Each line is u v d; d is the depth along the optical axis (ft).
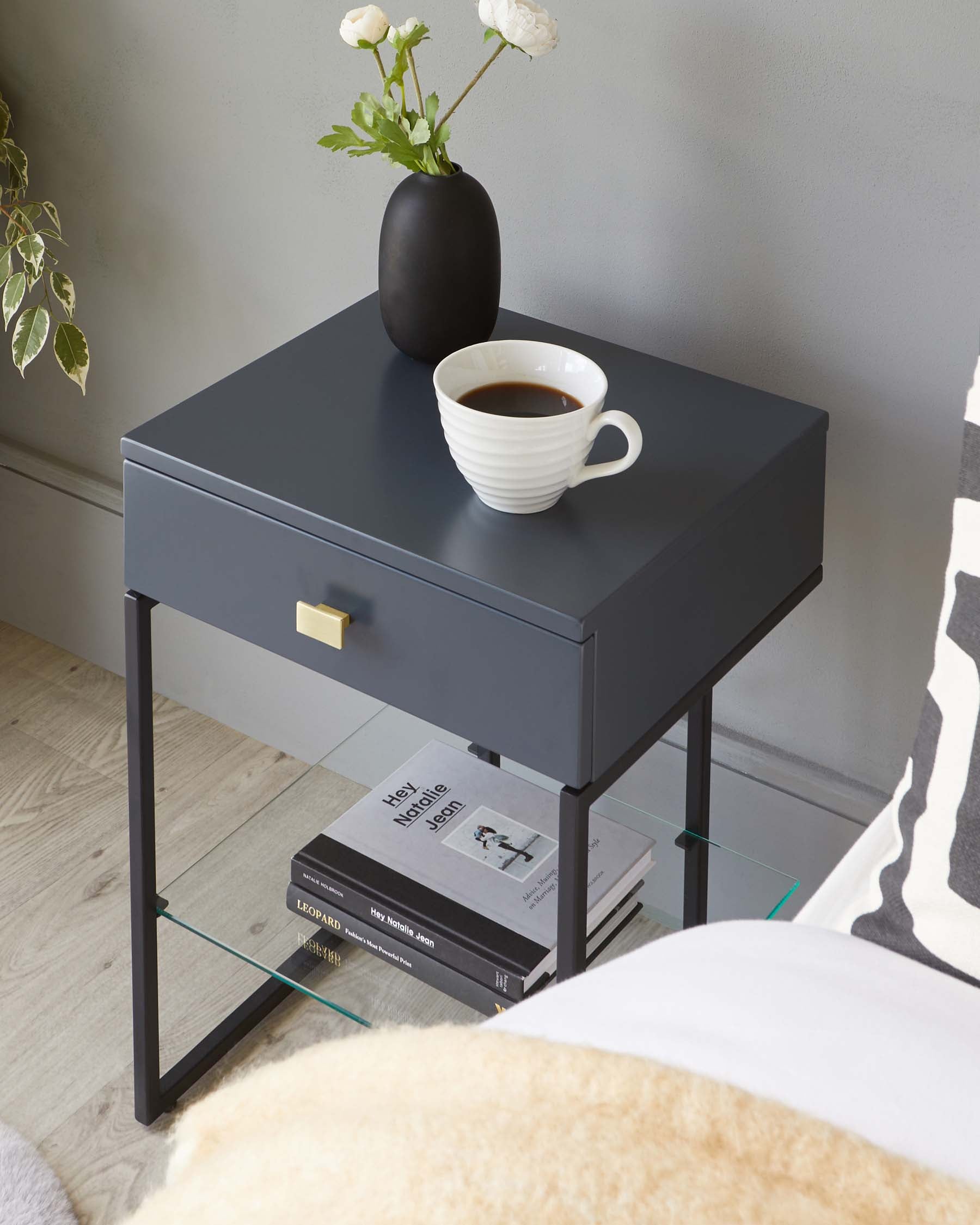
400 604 3.17
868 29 3.46
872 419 3.94
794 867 4.76
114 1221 4.14
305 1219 1.89
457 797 4.19
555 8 3.92
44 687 6.40
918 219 3.61
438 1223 1.81
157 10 4.71
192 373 5.45
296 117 4.61
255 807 5.76
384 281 3.76
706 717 4.30
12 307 4.99
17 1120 4.44
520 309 4.49
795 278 3.89
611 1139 1.91
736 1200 1.82
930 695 2.43
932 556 4.00
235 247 5.03
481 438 2.99
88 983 4.92
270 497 3.27
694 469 3.40
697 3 3.68
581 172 4.12
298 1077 2.30
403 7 4.22
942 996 2.25
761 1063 2.08
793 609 4.28
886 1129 1.97
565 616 2.89
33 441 6.17
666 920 3.97
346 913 3.93
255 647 5.89
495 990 3.70
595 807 4.26
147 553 3.62
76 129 5.19
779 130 3.71
